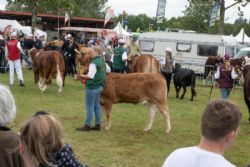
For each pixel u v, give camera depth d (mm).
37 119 3197
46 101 14312
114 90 10258
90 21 61312
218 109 2779
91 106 10109
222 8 31047
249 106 12906
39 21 57031
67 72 22281
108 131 10367
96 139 9508
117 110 13453
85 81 10016
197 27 51156
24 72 23141
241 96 19656
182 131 10875
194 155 2789
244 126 12258
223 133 2746
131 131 10539
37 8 30016
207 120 2775
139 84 10250
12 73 17469
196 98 17828
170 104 15656
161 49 29688
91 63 9797
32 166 3201
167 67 17297
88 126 10234
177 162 2820
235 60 18797
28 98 14672
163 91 10352
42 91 16031
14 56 17281
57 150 3209
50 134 3158
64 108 13219
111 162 7859
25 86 17609
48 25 58625
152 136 10133
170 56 17328
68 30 52938
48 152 3172
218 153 2777
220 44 28547
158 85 10281
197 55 28969
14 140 3486
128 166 7680
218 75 13688
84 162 7766
